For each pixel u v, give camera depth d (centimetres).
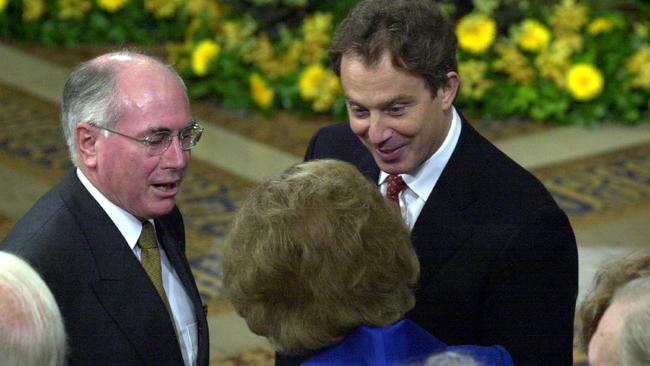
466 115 1633
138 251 531
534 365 524
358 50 510
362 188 445
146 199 515
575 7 1730
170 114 505
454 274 536
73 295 499
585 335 386
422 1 515
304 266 427
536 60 1656
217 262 1166
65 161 1463
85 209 514
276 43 1744
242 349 1006
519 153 1486
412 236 547
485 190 546
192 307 555
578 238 1216
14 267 356
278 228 430
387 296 438
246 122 1623
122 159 504
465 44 1670
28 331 341
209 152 1498
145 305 511
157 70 512
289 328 434
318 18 1708
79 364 498
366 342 427
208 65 1734
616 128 1584
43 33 2017
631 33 1786
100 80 505
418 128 522
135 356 506
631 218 1270
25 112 1652
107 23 2025
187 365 545
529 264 524
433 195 551
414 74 510
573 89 1606
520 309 525
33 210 522
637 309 345
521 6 1711
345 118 1630
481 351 432
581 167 1434
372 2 515
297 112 1656
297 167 457
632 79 1633
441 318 539
